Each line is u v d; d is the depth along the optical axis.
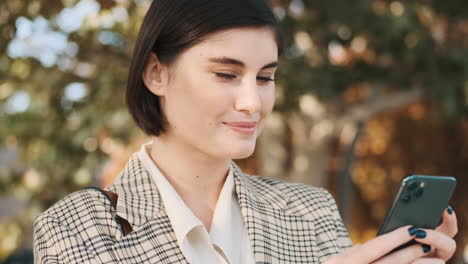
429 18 5.20
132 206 1.23
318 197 1.46
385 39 4.74
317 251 1.36
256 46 1.16
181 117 1.20
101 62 4.80
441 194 1.17
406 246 1.18
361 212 9.51
